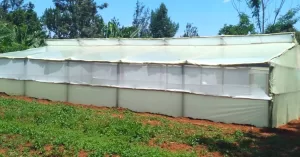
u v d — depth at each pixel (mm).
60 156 10453
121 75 21703
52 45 29250
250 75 17188
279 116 17703
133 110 21156
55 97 24391
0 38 41219
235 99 17609
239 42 21359
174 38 23812
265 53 18609
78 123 15539
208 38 22422
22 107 19625
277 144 13148
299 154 11898
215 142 12891
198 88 18875
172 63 19688
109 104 22141
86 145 11383
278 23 49750
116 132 14016
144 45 25156
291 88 19875
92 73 22844
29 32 51031
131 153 10594
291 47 19297
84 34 85812
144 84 20781
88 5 86125
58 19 85688
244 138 13953
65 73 23984
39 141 11641
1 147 11297
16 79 26250
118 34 53062
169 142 12883
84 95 23141
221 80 18109
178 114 19500
